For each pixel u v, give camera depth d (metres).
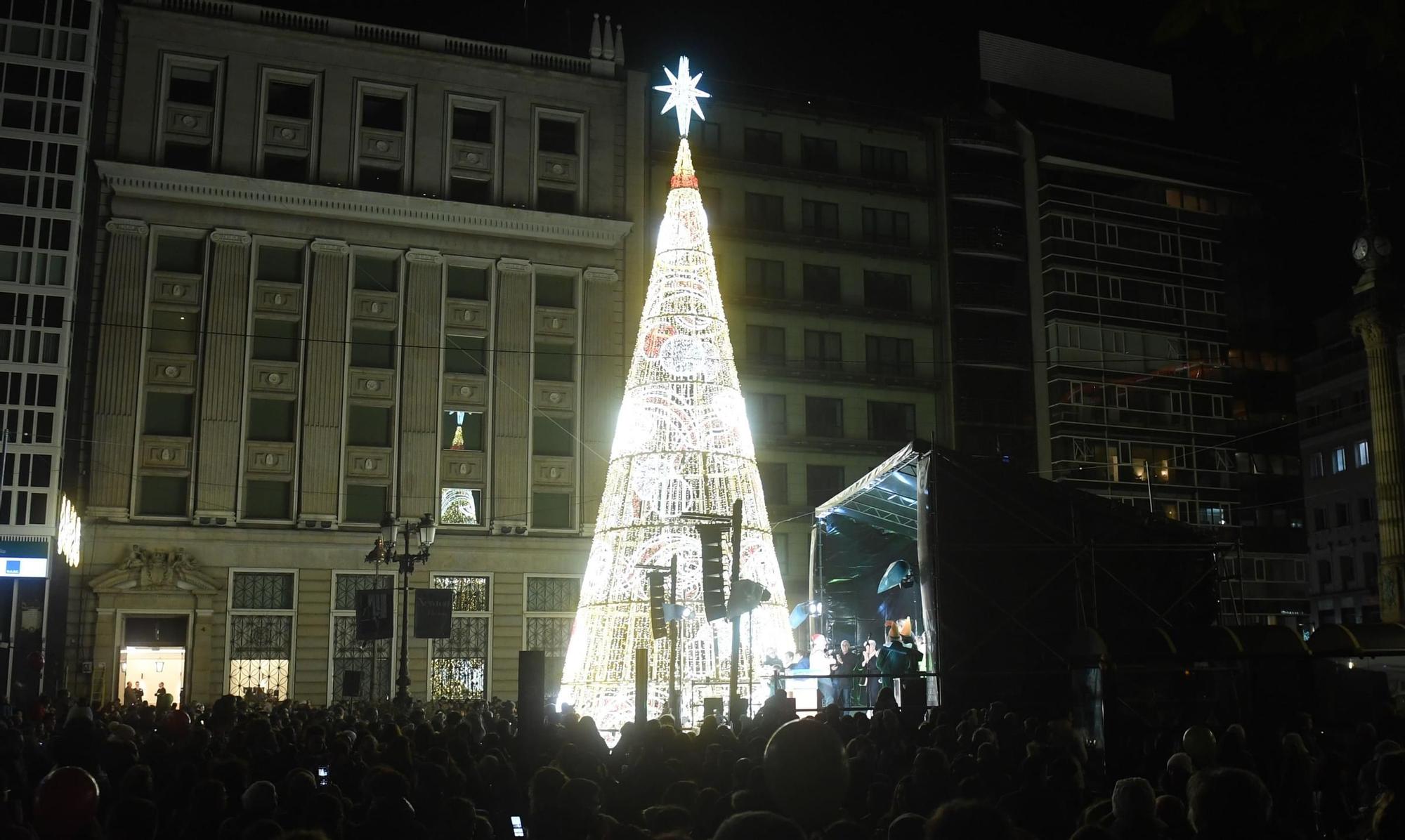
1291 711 22.16
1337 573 63.47
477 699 36.50
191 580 42.56
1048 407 58.22
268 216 45.91
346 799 8.76
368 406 46.41
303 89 47.50
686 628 28.09
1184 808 6.99
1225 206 64.19
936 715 17.67
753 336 54.56
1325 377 65.31
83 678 41.00
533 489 47.75
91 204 43.50
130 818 5.92
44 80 42.66
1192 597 24.70
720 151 55.53
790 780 5.18
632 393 30.52
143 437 43.28
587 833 6.60
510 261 48.62
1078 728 20.88
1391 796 6.02
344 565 44.69
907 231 58.28
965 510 23.97
